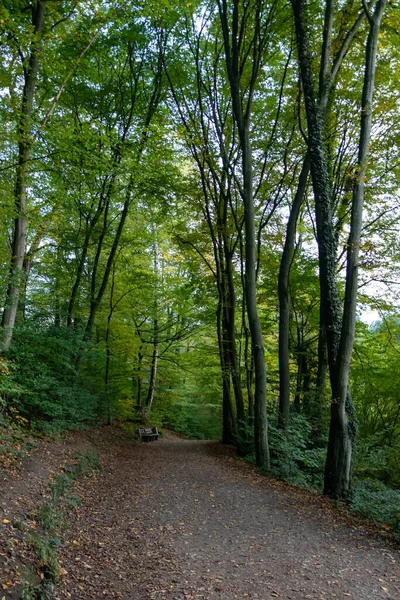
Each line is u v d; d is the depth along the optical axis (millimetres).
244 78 14461
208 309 18312
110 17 10031
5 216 9328
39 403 10109
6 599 3574
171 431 30094
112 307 17297
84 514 6609
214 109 15328
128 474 10297
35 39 7754
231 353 16422
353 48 12594
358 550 5602
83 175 9844
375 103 12586
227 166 15133
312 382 18188
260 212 16719
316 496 8617
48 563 4453
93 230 15094
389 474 12102
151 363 20625
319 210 9391
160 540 5750
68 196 12305
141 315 20375
